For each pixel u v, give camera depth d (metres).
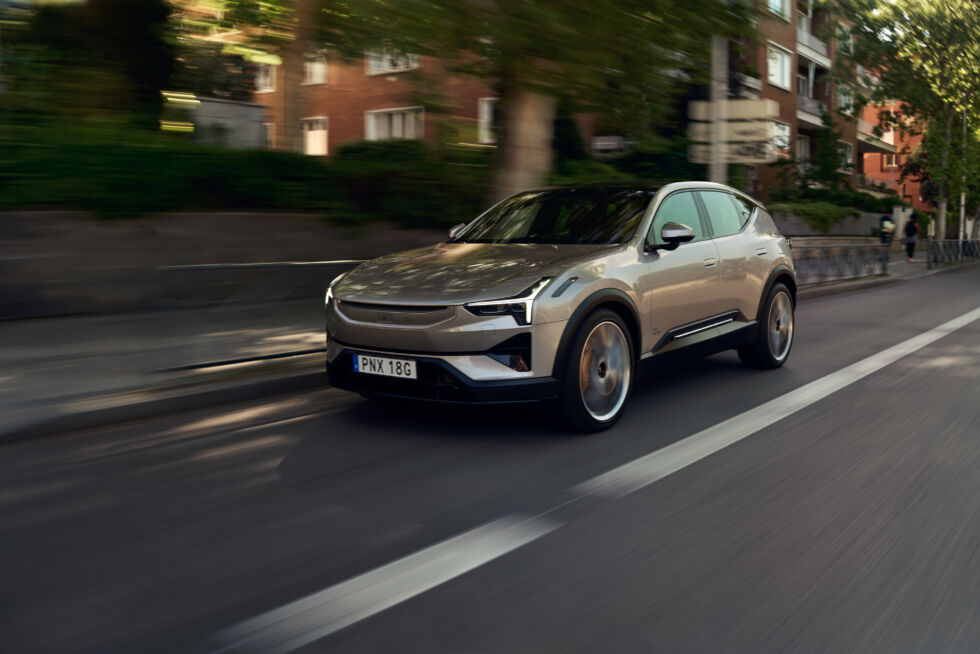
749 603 2.56
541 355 4.33
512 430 4.70
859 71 34.34
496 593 2.63
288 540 3.10
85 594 2.64
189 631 2.39
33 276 8.72
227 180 10.50
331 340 4.90
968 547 3.01
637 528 3.20
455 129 9.80
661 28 8.06
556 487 3.70
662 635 2.36
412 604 2.55
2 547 3.06
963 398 5.59
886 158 53.50
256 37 9.90
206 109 13.34
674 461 4.09
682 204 5.73
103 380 5.66
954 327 9.57
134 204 9.49
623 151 19.69
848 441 4.48
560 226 5.45
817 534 3.14
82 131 9.54
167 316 5.75
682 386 5.99
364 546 3.04
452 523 3.27
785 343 6.82
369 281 4.85
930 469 3.98
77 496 3.64
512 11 7.33
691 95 18.23
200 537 3.14
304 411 5.27
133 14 11.51
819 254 15.06
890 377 6.34
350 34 8.55
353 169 12.06
